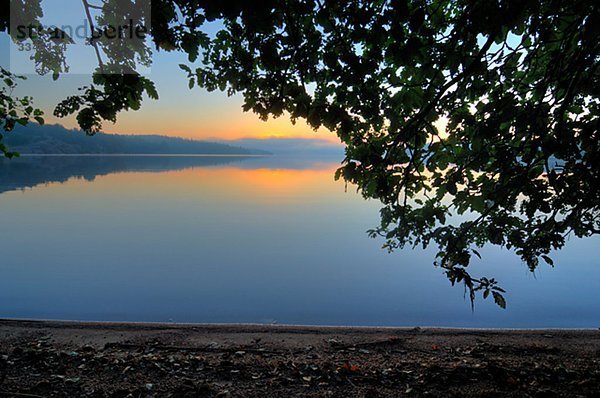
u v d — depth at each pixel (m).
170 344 4.49
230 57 3.18
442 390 3.44
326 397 3.36
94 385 3.50
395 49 2.63
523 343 4.51
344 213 24.39
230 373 3.77
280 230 18.75
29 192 34.28
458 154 3.58
